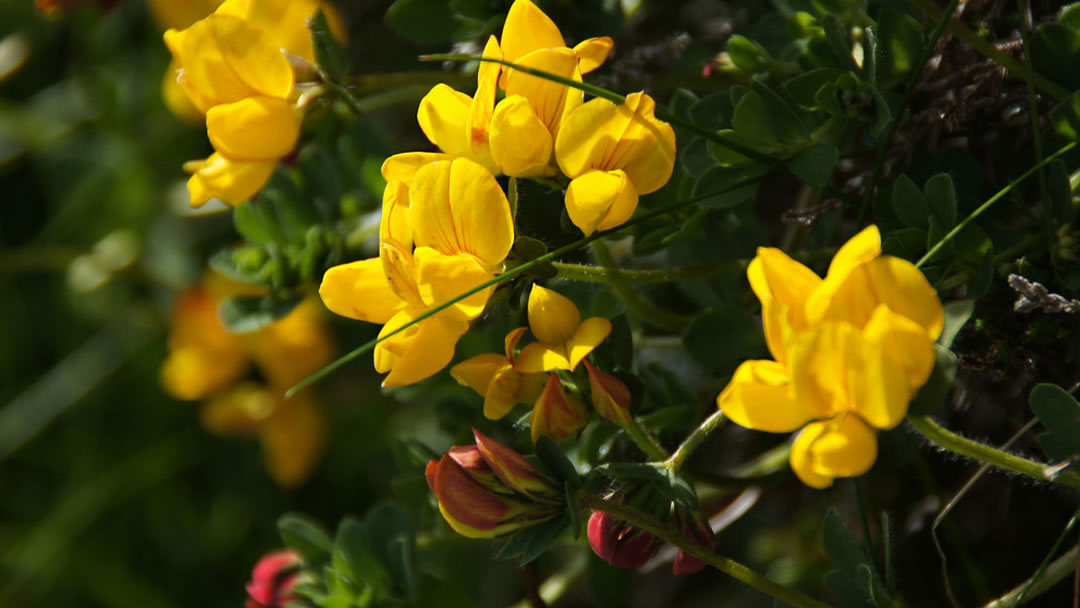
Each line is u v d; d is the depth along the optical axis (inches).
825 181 12.0
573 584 14.6
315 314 16.1
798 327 10.9
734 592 14.2
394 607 13.2
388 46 15.4
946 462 13.1
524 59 11.4
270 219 13.4
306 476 16.9
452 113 11.6
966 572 13.1
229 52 12.2
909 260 11.9
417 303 11.4
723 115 12.3
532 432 11.6
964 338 12.1
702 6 14.0
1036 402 11.3
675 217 12.5
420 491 13.2
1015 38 12.4
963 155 12.3
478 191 11.3
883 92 12.2
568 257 12.4
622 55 13.5
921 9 12.1
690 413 12.7
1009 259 12.0
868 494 13.3
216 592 17.3
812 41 12.2
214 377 16.5
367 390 17.1
